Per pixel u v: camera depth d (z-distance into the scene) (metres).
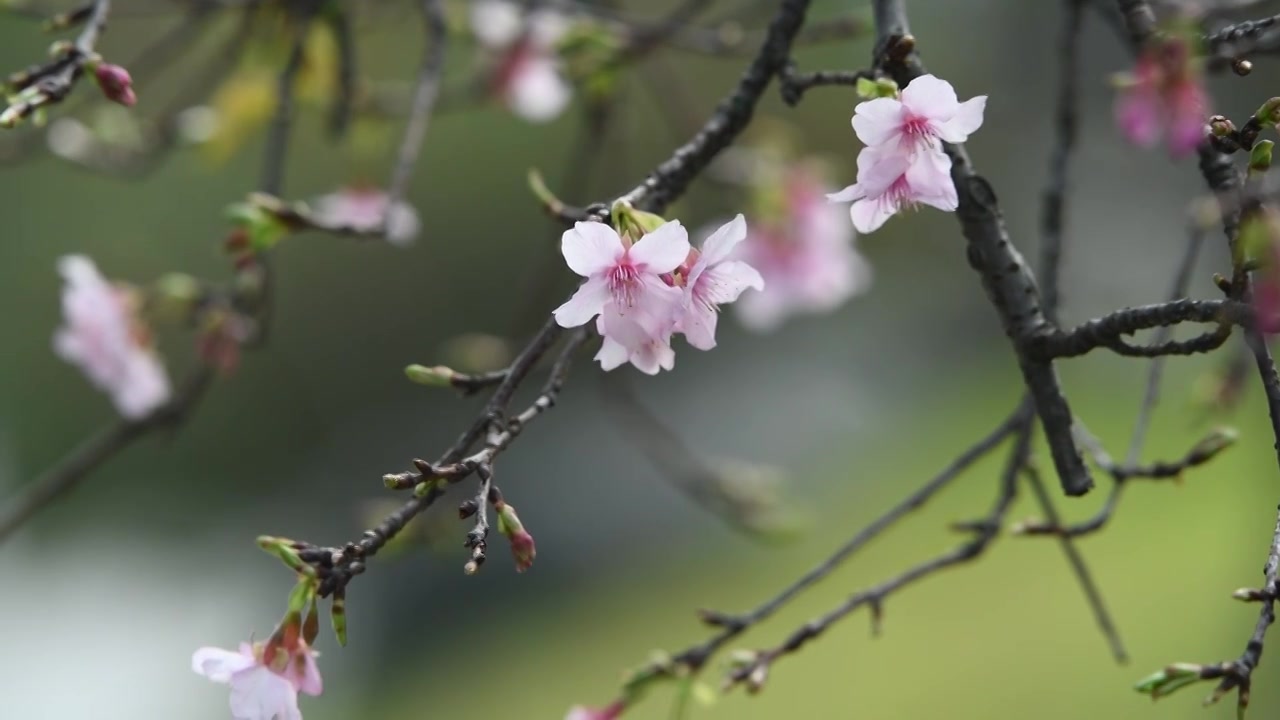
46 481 4.72
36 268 16.05
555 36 5.59
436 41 4.37
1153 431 11.52
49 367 16.94
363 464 17.33
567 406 16.64
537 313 5.57
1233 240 2.30
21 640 14.86
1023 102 10.55
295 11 5.07
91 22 2.87
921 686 9.54
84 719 13.05
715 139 2.71
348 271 17.98
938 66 10.33
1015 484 3.73
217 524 17.25
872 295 17.50
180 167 15.16
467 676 13.10
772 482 5.86
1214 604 8.98
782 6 2.73
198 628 14.92
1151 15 3.04
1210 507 10.62
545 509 15.41
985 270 2.61
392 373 17.92
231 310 4.66
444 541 4.62
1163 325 2.27
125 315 4.92
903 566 11.27
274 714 2.30
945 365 16.23
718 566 12.83
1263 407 7.84
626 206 2.40
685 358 17.27
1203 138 2.46
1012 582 10.50
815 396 16.53
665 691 9.38
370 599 15.08
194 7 5.27
